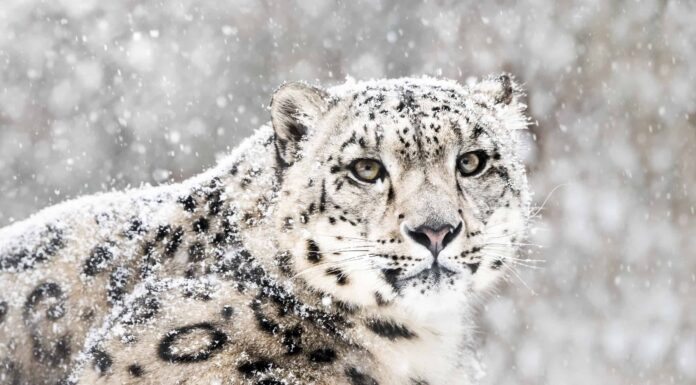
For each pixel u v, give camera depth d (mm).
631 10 17047
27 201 20328
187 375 6023
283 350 6297
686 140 16203
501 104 7340
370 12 21000
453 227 6484
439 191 6562
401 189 6574
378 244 6500
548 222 15312
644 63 16719
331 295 6520
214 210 6672
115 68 22641
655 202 15625
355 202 6566
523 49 17234
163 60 22453
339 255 6484
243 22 22109
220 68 21781
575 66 16797
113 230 6883
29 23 23844
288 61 21328
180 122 20984
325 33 21234
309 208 6480
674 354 14328
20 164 20953
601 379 13859
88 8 23828
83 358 6285
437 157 6684
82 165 20625
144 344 6105
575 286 14812
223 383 6047
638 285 14945
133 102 21797
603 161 15922
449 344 7086
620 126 16203
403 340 6785
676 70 16609
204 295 6312
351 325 6594
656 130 16219
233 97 21266
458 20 18312
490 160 6910
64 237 6941
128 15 23453
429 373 6844
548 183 15633
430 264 6488
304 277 6445
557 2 17406
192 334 6125
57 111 22047
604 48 16828
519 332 14234
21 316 6695
